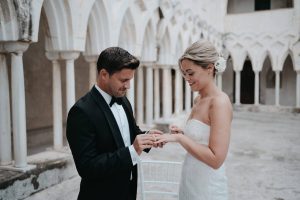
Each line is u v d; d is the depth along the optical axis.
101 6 6.32
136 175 2.39
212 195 2.30
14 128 4.47
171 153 8.23
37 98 8.62
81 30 5.70
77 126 1.99
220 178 2.33
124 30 7.85
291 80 20.34
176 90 12.02
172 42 10.81
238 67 19.25
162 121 10.63
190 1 12.46
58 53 5.66
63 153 5.67
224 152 2.06
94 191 2.14
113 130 2.09
